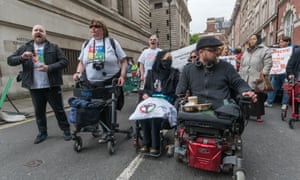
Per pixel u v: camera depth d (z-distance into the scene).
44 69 3.37
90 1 14.03
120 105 3.61
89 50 3.45
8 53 8.19
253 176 2.61
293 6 14.45
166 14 42.69
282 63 6.13
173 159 3.07
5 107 6.72
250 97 2.31
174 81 3.40
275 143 3.62
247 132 4.19
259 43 4.98
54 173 2.72
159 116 2.80
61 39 11.28
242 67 5.28
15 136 4.12
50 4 10.34
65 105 7.26
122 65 3.66
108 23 17.14
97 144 3.68
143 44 25.36
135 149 3.45
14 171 2.78
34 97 3.70
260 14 27.47
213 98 2.60
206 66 2.67
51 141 3.85
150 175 2.64
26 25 8.94
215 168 2.30
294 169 2.76
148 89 3.51
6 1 8.05
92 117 3.09
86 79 3.45
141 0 24.97
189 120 2.33
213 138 2.34
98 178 2.59
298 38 13.50
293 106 4.42
